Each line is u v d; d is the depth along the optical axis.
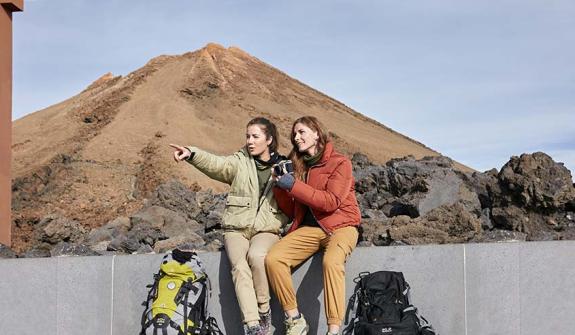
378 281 6.18
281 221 6.61
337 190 6.21
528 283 6.58
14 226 18.31
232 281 6.68
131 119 94.62
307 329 6.25
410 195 11.03
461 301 6.58
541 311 6.56
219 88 115.44
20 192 55.38
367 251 6.67
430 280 6.62
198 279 6.34
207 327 6.38
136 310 7.09
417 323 5.93
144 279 7.09
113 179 67.56
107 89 115.31
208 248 9.81
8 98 13.94
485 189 10.98
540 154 9.66
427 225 8.78
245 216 6.49
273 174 6.18
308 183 6.39
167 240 10.70
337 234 6.22
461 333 6.57
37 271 7.29
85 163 71.25
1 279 7.32
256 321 6.10
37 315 7.27
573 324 6.54
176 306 6.13
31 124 104.94
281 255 6.17
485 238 8.59
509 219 9.66
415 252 6.64
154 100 104.19
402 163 11.64
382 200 11.49
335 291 6.01
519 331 6.55
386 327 5.79
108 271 7.17
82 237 12.41
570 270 6.57
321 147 6.43
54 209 52.56
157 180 67.94
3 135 13.78
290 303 6.20
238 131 98.06
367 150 109.94
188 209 14.42
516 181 9.56
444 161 12.45
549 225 9.49
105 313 7.16
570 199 9.42
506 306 6.57
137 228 12.17
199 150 6.52
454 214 8.81
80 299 7.22
